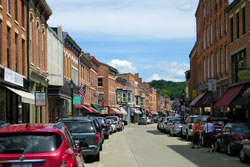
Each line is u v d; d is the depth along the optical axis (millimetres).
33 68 28734
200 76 52281
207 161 15625
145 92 126375
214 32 40312
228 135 17656
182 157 17219
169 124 37375
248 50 27828
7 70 21453
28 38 27312
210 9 42812
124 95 88812
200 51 50969
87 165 14523
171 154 18609
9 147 6645
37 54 30531
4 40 22031
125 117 94250
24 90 25359
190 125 27516
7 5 23078
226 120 23406
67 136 7684
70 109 44594
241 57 30000
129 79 101688
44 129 6977
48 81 33719
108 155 18406
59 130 7176
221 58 37469
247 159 14859
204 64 47406
